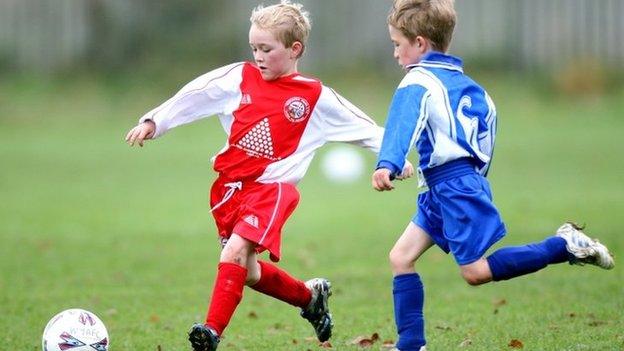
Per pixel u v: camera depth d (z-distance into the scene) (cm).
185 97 1596
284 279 1652
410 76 1495
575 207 3722
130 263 2788
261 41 1579
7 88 7762
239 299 1537
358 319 2005
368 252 2944
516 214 3584
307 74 8088
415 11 1522
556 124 6769
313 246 3061
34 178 4938
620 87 7675
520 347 1662
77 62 8094
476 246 1462
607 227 3228
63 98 7644
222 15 8156
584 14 8000
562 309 2027
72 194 4391
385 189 1440
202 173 5112
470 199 1473
